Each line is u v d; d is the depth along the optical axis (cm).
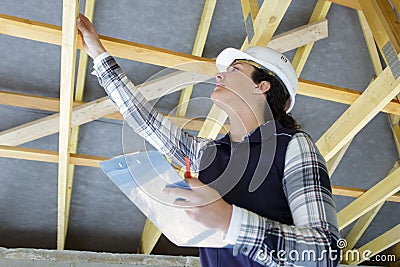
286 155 103
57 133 390
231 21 359
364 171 467
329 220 91
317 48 384
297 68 381
